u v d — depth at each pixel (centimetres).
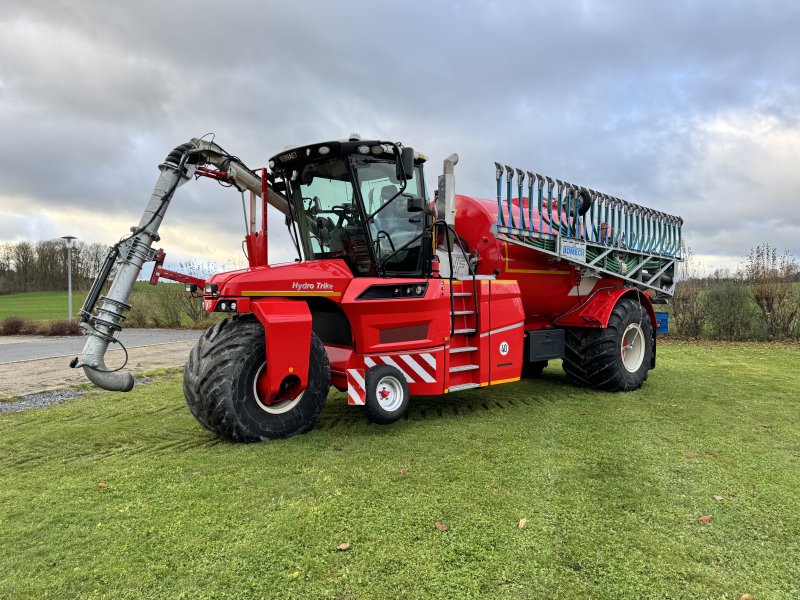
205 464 376
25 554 254
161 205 466
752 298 1326
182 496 320
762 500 317
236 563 243
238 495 321
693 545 263
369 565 241
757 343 1258
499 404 588
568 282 676
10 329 1897
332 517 290
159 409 567
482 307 552
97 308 441
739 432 468
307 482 341
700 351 1106
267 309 418
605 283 726
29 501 316
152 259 463
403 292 506
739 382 729
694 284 1402
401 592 221
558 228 620
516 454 402
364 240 512
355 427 478
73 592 222
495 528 278
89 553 254
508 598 216
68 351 1265
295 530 275
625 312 675
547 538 268
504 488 333
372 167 510
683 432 467
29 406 606
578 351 677
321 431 464
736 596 221
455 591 221
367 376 465
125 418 527
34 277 4838
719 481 348
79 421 518
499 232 561
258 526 280
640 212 747
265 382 431
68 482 346
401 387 489
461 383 547
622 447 421
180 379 783
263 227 525
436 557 249
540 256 649
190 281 481
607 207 696
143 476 355
